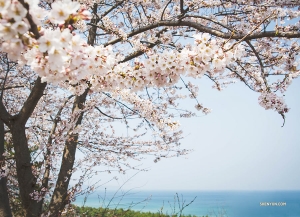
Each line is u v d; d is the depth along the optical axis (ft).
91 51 6.35
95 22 17.72
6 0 3.94
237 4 16.14
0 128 13.82
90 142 17.54
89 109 16.66
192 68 7.34
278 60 15.39
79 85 9.09
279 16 14.32
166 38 17.13
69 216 14.28
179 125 14.46
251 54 17.06
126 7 18.51
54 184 16.92
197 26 13.19
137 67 8.13
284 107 9.97
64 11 4.69
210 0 16.42
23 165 11.83
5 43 4.60
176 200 14.61
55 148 14.56
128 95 13.48
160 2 18.74
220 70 7.53
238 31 14.02
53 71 5.51
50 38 4.55
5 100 20.56
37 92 10.77
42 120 20.79
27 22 4.30
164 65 7.44
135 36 18.42
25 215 12.17
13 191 16.53
